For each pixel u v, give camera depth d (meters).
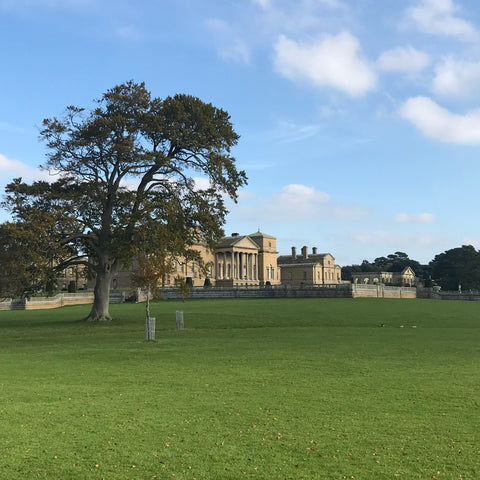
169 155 47.94
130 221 41.84
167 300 91.25
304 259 170.38
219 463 8.92
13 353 26.11
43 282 42.66
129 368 19.38
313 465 8.80
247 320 47.06
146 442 10.09
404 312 56.56
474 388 14.98
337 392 14.50
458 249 148.88
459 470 8.54
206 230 47.62
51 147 45.09
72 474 8.48
